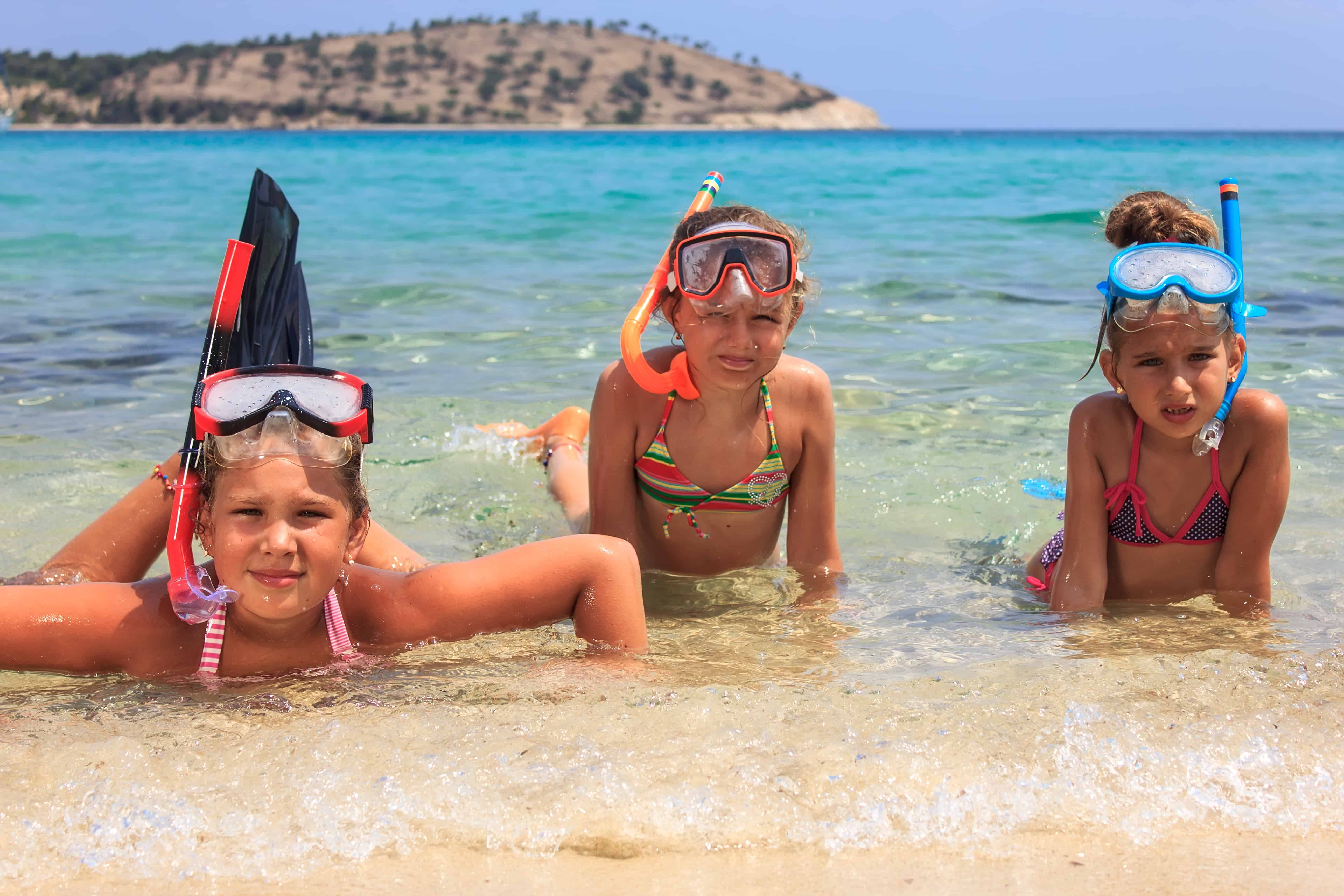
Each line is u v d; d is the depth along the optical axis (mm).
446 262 9742
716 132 155625
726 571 3355
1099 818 1737
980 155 39906
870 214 14445
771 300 2867
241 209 14883
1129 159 34344
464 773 1813
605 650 2463
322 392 2219
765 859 1645
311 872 1611
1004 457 4305
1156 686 2158
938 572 3268
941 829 1709
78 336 6559
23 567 3057
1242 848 1676
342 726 1974
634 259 10008
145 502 2857
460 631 2480
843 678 2295
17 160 30859
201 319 7156
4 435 4434
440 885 1584
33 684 2289
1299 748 1906
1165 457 2969
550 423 4504
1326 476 3875
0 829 1682
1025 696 2117
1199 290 2754
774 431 3188
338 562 2250
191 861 1629
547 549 2518
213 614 2324
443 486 4070
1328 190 17984
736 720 2006
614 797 1757
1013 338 6461
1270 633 2637
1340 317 6816
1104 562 3006
